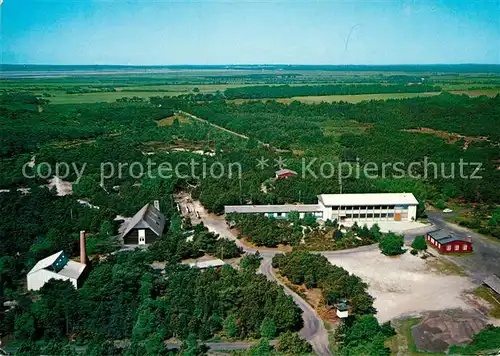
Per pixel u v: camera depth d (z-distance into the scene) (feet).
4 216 369.91
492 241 377.71
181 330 237.86
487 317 259.39
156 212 393.70
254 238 357.82
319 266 294.25
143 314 241.55
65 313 244.01
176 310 248.32
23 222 360.28
